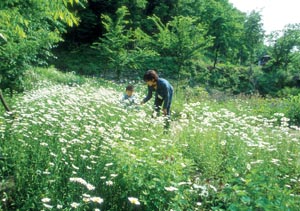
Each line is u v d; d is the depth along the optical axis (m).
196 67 31.86
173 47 20.98
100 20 33.28
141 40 23.02
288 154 6.02
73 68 26.30
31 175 4.20
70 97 8.37
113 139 5.38
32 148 4.75
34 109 6.95
